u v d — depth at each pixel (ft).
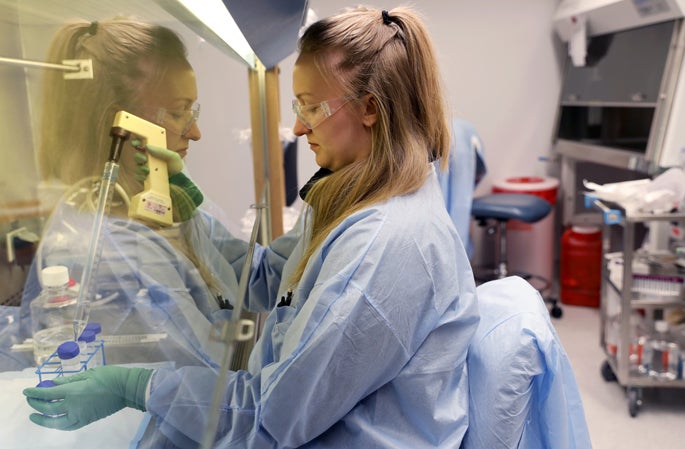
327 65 3.18
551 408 3.08
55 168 2.98
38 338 2.73
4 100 2.85
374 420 3.00
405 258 2.89
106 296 2.85
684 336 7.93
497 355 3.06
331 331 2.72
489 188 12.63
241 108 5.54
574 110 11.56
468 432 3.14
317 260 3.19
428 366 3.00
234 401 2.91
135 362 2.61
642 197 7.39
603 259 8.76
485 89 12.12
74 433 2.34
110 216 3.01
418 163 3.22
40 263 2.92
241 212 5.05
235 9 3.12
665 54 8.68
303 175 10.62
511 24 11.87
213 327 2.57
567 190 11.94
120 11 3.06
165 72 3.27
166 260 3.11
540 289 11.75
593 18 10.31
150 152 3.19
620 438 7.31
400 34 3.25
